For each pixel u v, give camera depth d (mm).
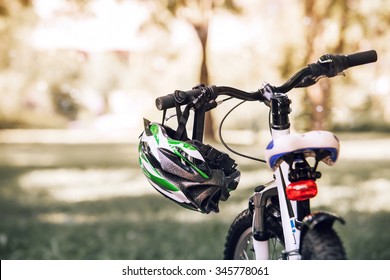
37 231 8602
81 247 7438
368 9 20703
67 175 16562
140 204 11195
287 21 21641
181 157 2719
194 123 2910
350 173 15797
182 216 9547
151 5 24359
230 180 2777
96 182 14977
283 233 2760
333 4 20000
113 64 37125
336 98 23094
